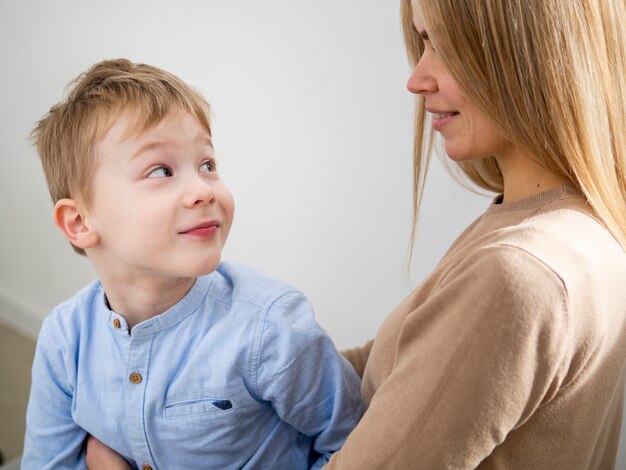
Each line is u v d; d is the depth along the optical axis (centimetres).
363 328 142
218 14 138
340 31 122
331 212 137
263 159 143
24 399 188
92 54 164
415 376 52
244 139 145
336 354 75
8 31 180
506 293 46
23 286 217
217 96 145
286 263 149
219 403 71
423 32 62
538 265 47
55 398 81
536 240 49
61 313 81
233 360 70
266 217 148
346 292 141
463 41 55
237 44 138
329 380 74
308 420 75
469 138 62
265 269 154
